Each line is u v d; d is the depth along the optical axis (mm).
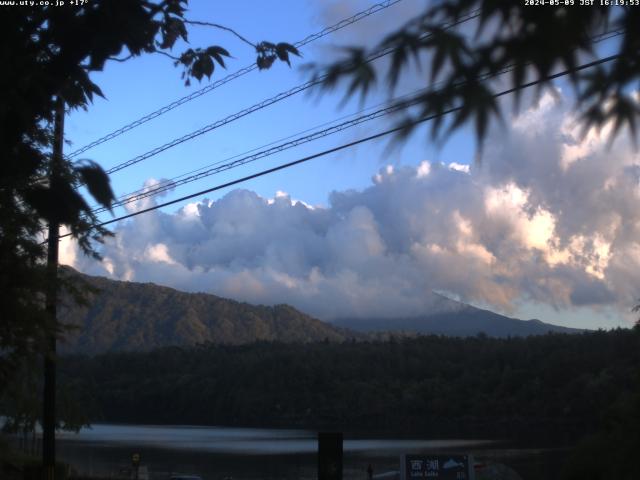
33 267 12750
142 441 101938
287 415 140375
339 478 16766
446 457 18359
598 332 110312
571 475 29438
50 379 16297
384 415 128625
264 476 59312
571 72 2031
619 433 26438
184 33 6602
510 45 1999
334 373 149125
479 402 118375
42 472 16031
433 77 2066
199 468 65875
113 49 5809
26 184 6012
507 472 28125
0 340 12430
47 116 6348
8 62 5684
